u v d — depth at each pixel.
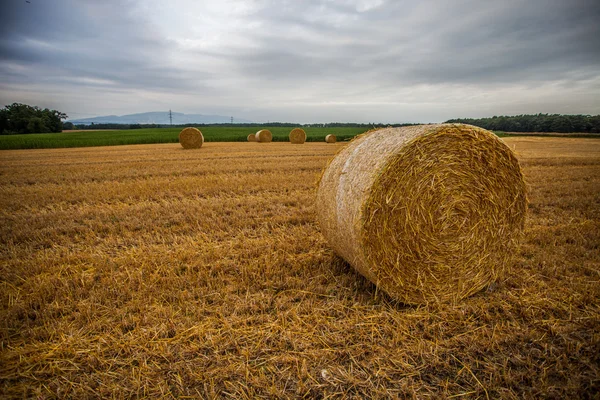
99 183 10.50
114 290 3.80
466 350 2.85
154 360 2.79
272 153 19.72
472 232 3.78
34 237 5.70
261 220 6.50
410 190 3.51
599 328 3.10
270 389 2.46
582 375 2.56
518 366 2.71
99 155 20.14
